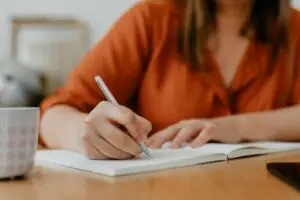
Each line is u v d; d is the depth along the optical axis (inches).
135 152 24.6
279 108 44.8
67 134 30.1
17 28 90.5
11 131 19.9
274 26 44.7
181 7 44.6
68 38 89.7
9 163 19.9
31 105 79.4
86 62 42.2
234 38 44.1
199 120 33.4
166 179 20.2
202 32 43.4
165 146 30.5
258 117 37.2
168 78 43.5
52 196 17.0
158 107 43.3
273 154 28.7
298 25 46.8
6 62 81.6
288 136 37.1
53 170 22.6
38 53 89.7
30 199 16.6
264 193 17.2
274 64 44.5
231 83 43.3
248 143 34.2
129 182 19.6
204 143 31.4
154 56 43.8
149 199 16.5
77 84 40.0
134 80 44.2
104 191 17.8
